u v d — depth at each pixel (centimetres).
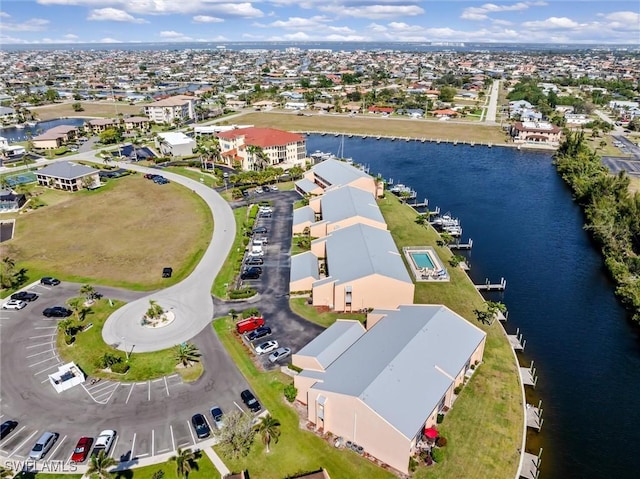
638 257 9656
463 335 6381
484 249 10831
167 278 8844
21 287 8550
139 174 15625
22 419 5538
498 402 5944
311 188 13150
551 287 9219
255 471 4903
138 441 5238
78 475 4816
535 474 5069
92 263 9450
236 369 6394
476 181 15925
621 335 7738
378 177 13888
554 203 13900
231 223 11450
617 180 12825
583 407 6191
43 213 12200
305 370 5938
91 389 6038
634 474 5234
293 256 9169
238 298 8100
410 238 10862
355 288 7600
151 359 6588
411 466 4884
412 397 5172
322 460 5047
